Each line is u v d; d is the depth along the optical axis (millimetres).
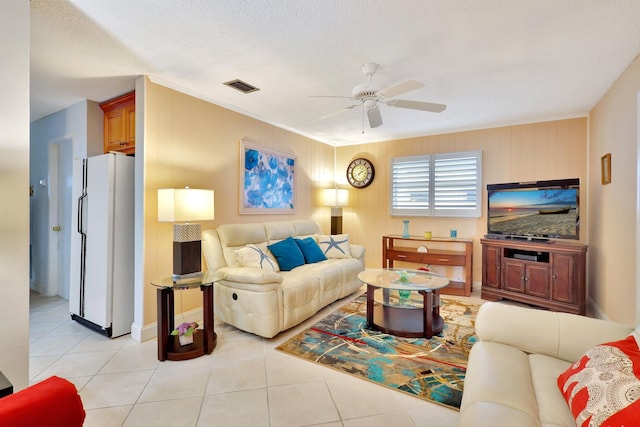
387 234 5289
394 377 2158
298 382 2104
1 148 1640
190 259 2670
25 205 1723
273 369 2271
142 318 2760
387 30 2051
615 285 2869
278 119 4141
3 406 719
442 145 4801
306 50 2318
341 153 5711
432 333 2787
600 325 1548
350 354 2492
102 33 2090
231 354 2506
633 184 2469
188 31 2066
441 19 1928
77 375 2186
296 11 1853
